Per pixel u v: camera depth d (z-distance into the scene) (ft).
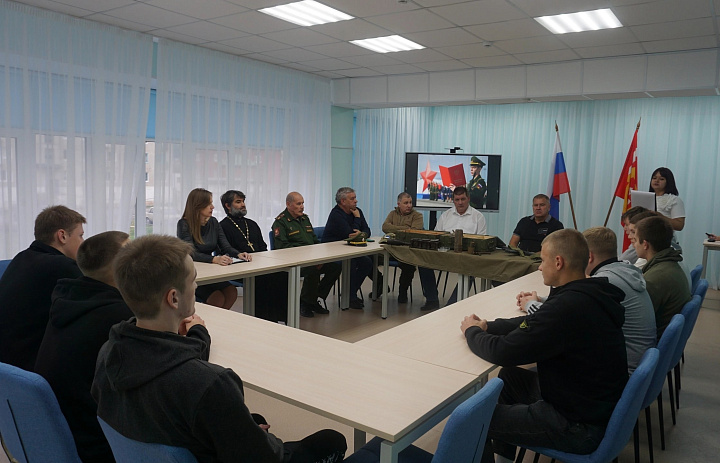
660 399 8.54
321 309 16.34
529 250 16.26
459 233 13.92
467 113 26.12
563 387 5.77
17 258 6.70
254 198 20.08
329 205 23.41
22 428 4.72
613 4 12.23
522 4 12.47
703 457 8.27
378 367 6.12
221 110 18.74
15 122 13.65
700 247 20.54
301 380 5.68
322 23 14.55
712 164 20.08
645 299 7.00
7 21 13.17
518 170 24.66
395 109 26.20
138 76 15.98
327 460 5.15
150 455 3.67
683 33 14.35
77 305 4.91
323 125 22.86
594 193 22.52
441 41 16.08
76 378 4.77
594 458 5.58
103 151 15.31
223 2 12.92
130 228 16.20
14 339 6.19
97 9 13.76
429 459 5.51
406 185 23.88
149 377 3.53
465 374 5.95
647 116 21.22
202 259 12.51
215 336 7.13
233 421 3.61
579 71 17.94
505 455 6.70
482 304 9.22
